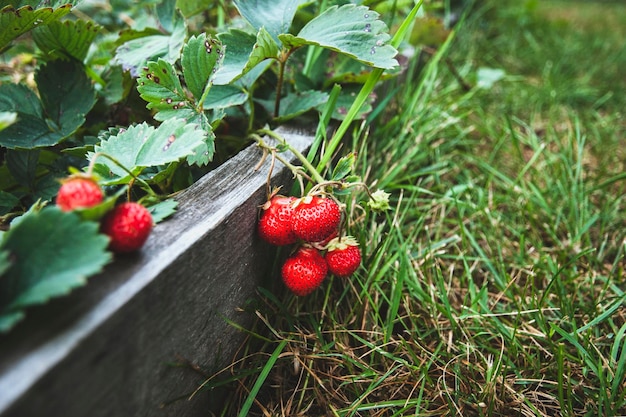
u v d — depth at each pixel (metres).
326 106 0.37
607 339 0.37
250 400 0.30
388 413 0.33
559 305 0.40
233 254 0.28
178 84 0.32
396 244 0.41
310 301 0.38
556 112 0.69
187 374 0.27
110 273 0.21
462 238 0.43
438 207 0.49
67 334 0.18
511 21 1.03
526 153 0.62
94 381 0.19
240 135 0.41
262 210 0.31
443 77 0.73
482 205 0.48
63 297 0.20
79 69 0.36
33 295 0.18
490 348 0.35
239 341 0.32
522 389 0.34
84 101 0.36
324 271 0.32
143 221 0.22
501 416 0.32
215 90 0.36
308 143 0.37
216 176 0.31
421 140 0.55
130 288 0.21
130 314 0.20
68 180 0.21
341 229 0.32
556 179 0.54
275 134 0.35
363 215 0.41
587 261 0.45
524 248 0.46
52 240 0.20
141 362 0.22
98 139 0.35
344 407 0.33
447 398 0.33
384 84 0.51
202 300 0.26
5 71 0.49
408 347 0.34
